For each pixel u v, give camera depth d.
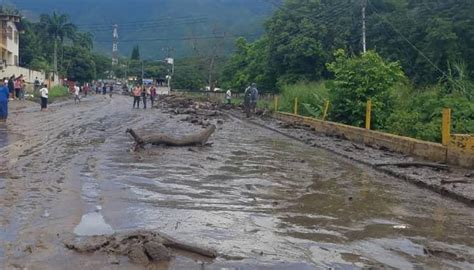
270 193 9.01
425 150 14.24
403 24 37.56
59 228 6.25
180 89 90.50
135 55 133.00
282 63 47.06
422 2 38.66
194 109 36.47
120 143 15.09
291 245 6.05
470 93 20.45
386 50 37.72
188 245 5.67
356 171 12.09
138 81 110.69
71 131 18.20
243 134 20.97
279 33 47.16
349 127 19.94
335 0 46.16
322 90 29.28
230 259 5.47
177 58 123.56
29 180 9.01
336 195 9.12
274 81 49.62
